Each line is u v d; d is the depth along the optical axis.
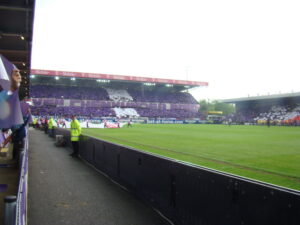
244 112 84.50
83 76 66.62
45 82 73.50
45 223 4.58
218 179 3.62
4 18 9.68
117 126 46.00
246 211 3.10
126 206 5.55
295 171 8.80
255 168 9.28
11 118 2.18
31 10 8.83
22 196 2.75
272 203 2.74
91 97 72.19
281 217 2.63
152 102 79.00
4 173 8.04
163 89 87.88
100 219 4.80
